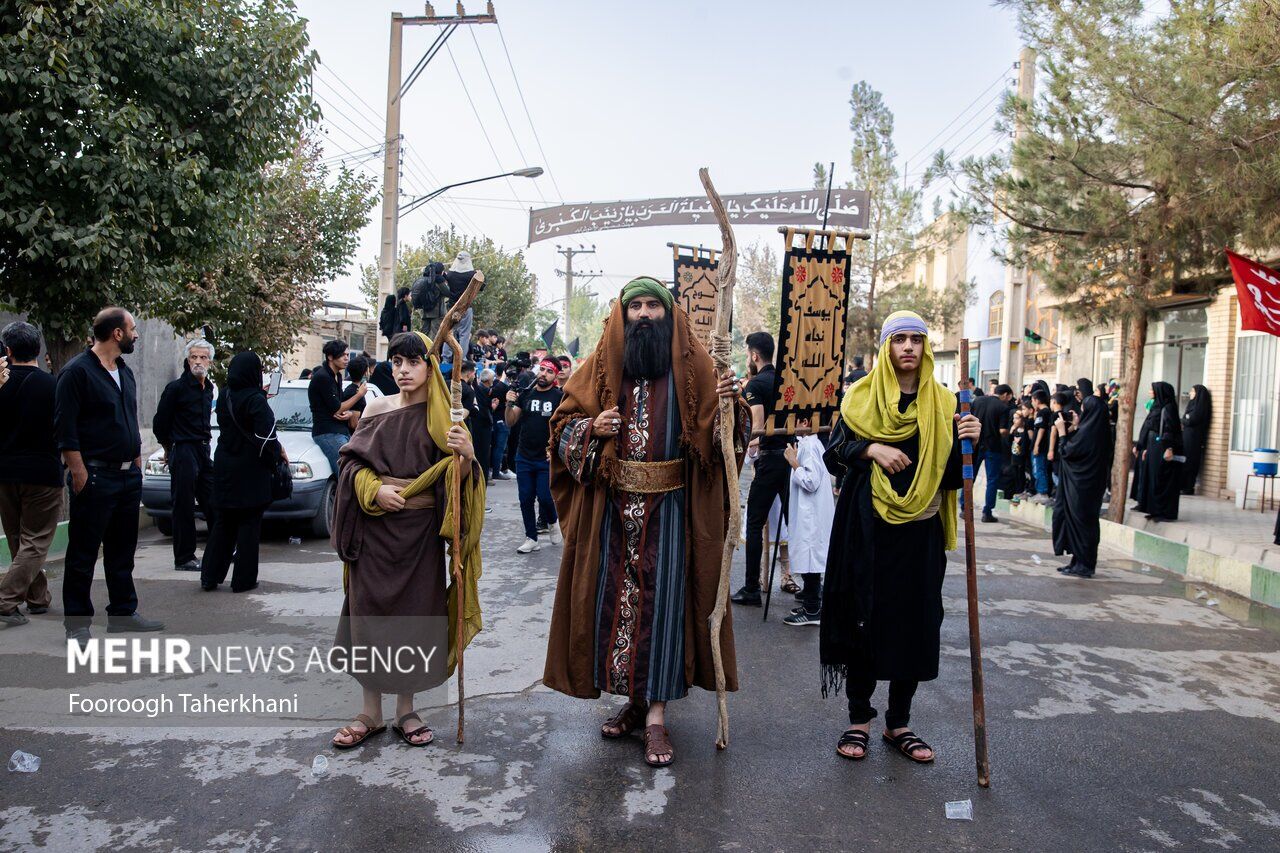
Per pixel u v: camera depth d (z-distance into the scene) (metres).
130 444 5.11
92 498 4.93
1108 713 4.32
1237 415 12.84
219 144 8.38
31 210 7.04
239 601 6.07
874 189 20.34
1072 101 8.73
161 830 3.00
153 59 7.70
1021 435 13.12
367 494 3.59
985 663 5.11
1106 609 6.53
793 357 5.70
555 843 2.96
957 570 7.90
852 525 3.69
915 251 20.38
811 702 4.39
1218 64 6.95
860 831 3.09
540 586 6.73
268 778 3.39
